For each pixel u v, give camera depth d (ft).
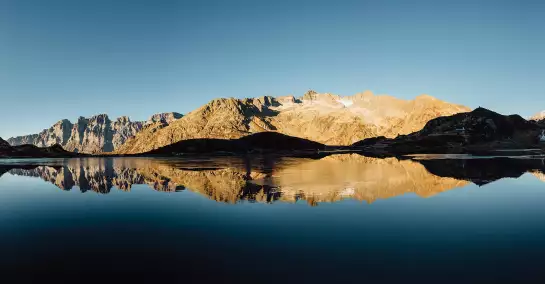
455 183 146.72
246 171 236.22
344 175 191.52
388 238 64.85
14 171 275.18
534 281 45.16
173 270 50.42
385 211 88.89
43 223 81.92
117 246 62.44
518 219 79.46
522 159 337.52
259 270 49.85
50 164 397.80
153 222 80.74
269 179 174.81
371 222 77.36
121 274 49.39
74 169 294.46
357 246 60.23
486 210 89.61
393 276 47.21
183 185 155.43
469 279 46.09
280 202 103.45
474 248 58.75
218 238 66.23
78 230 74.69
